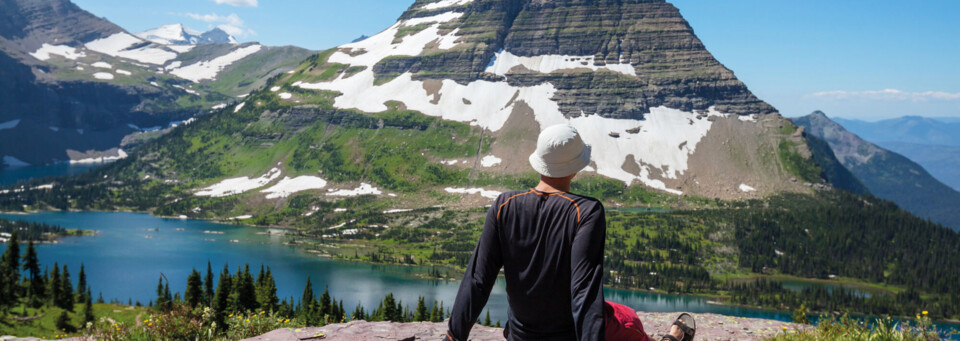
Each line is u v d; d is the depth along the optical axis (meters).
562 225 5.54
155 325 13.11
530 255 5.65
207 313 13.52
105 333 12.80
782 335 11.55
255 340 9.54
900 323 10.82
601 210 5.62
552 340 5.71
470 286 5.80
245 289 84.88
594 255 5.45
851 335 10.68
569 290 5.59
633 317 6.20
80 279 149.88
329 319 14.88
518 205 5.78
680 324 6.99
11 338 13.51
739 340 12.30
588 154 5.91
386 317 97.50
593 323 5.18
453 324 5.80
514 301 5.86
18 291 131.12
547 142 5.75
